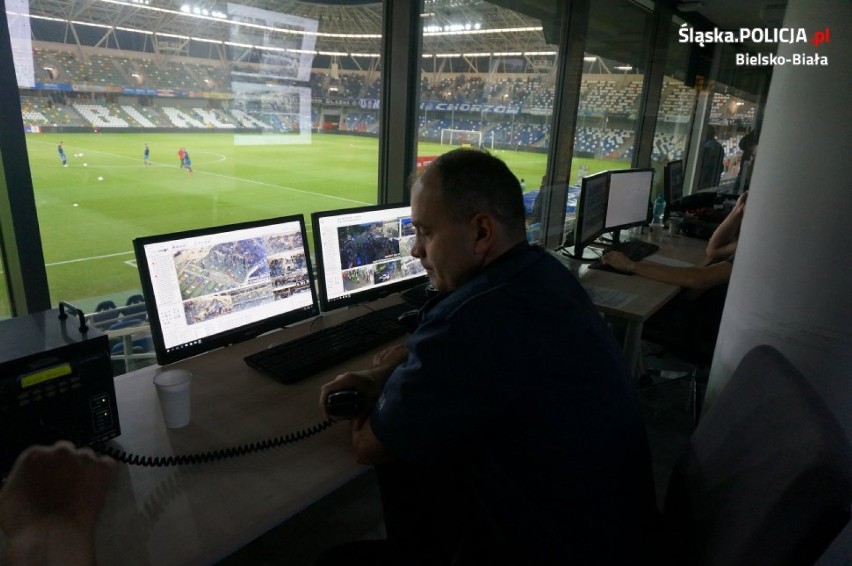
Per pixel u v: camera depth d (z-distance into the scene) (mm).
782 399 821
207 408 1261
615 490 856
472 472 958
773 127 1462
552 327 853
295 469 1048
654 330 2613
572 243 3193
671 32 5078
